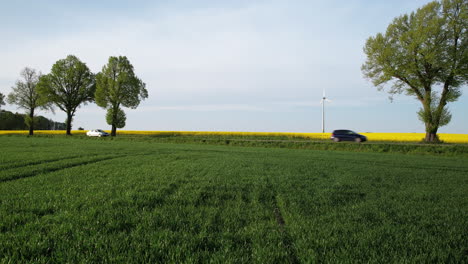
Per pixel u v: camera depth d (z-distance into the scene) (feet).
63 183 23.56
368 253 10.32
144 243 10.55
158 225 13.14
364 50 129.49
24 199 17.71
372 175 32.30
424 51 110.32
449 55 108.27
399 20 120.37
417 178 30.99
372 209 16.72
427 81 117.91
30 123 190.29
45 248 10.27
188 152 64.80
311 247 10.85
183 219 13.83
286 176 29.81
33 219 13.66
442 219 15.02
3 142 89.92
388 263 9.57
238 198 19.19
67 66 183.01
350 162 50.08
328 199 19.27
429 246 11.07
